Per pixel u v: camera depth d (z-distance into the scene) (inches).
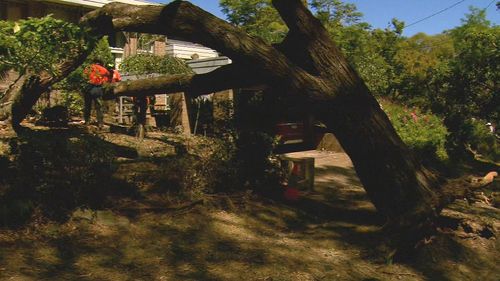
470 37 487.2
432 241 216.2
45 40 252.7
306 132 487.5
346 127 221.0
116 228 198.8
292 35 230.8
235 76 258.8
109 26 275.7
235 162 266.2
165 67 561.0
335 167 400.2
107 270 164.4
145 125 405.7
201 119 440.5
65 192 204.2
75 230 191.8
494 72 474.3
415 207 213.8
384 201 221.0
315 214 251.9
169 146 330.6
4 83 341.7
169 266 173.6
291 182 288.0
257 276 173.6
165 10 236.7
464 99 502.6
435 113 563.8
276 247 203.2
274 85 227.3
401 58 1061.8
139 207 217.8
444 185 223.9
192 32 232.7
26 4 704.4
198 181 249.1
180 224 214.1
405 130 499.2
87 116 403.2
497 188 363.3
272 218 237.1
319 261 194.1
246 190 258.1
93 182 213.3
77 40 267.0
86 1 730.2
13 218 185.2
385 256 203.2
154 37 803.4
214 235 208.4
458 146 499.2
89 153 222.1
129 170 250.1
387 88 749.9
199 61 597.9
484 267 209.2
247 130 285.4
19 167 202.5
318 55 223.3
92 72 389.4
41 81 312.0
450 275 197.6
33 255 167.6
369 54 1047.6
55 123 379.9
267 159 276.5
